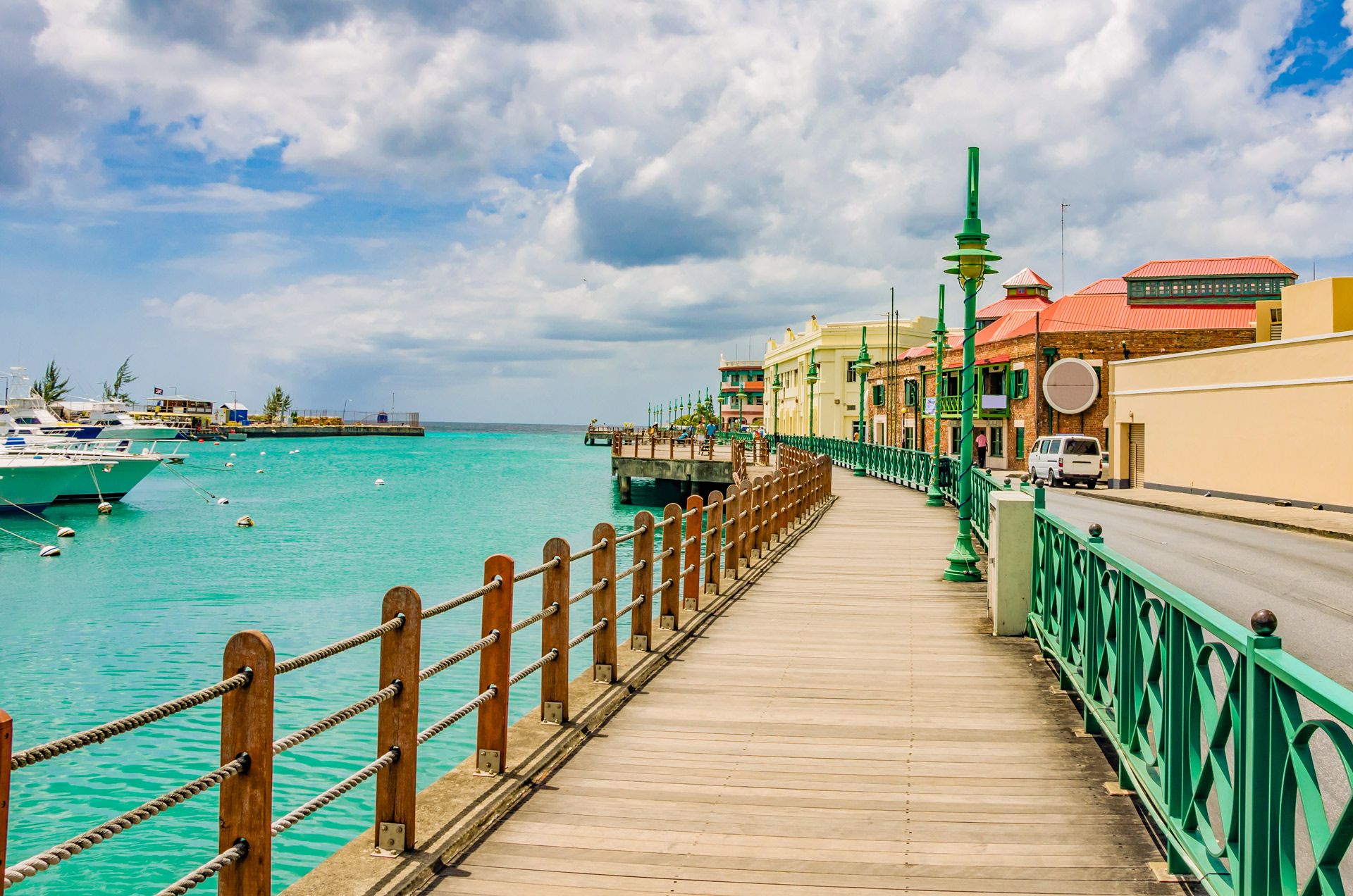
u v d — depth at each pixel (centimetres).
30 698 1326
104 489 4406
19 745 1117
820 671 846
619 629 1619
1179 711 419
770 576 1405
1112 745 575
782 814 520
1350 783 239
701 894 428
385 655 459
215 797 956
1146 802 475
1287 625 1077
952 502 2816
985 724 689
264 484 6197
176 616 1905
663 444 6831
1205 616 364
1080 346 4575
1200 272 4775
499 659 565
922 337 8075
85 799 952
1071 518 2444
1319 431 2575
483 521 3919
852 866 456
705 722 695
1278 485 2758
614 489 5916
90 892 753
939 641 970
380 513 4259
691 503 1148
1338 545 1925
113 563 2692
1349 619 1112
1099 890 431
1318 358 2583
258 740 347
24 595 2169
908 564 1528
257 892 345
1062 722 693
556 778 578
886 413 6881
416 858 448
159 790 975
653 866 456
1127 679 525
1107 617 584
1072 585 726
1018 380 4834
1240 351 2973
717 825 506
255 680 348
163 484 6128
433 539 3266
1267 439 2820
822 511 2508
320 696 1268
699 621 1059
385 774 455
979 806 532
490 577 569
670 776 581
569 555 681
